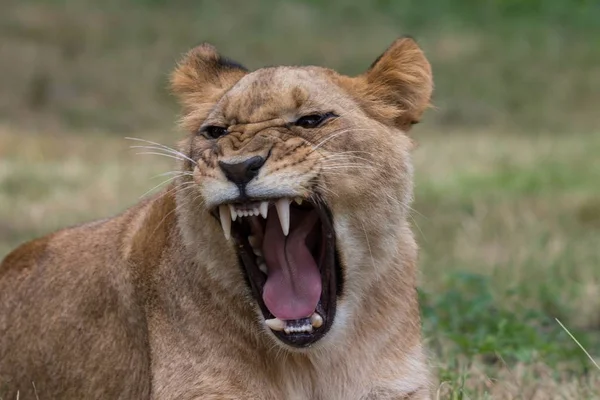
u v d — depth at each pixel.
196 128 9.58
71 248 10.34
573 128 42.38
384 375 9.41
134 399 9.62
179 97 10.09
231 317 9.10
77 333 9.91
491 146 35.03
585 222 22.50
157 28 50.22
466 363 12.30
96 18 49.91
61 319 10.02
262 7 54.31
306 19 53.38
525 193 25.41
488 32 53.19
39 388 10.14
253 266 9.08
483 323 14.05
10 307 10.43
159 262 9.47
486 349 12.46
